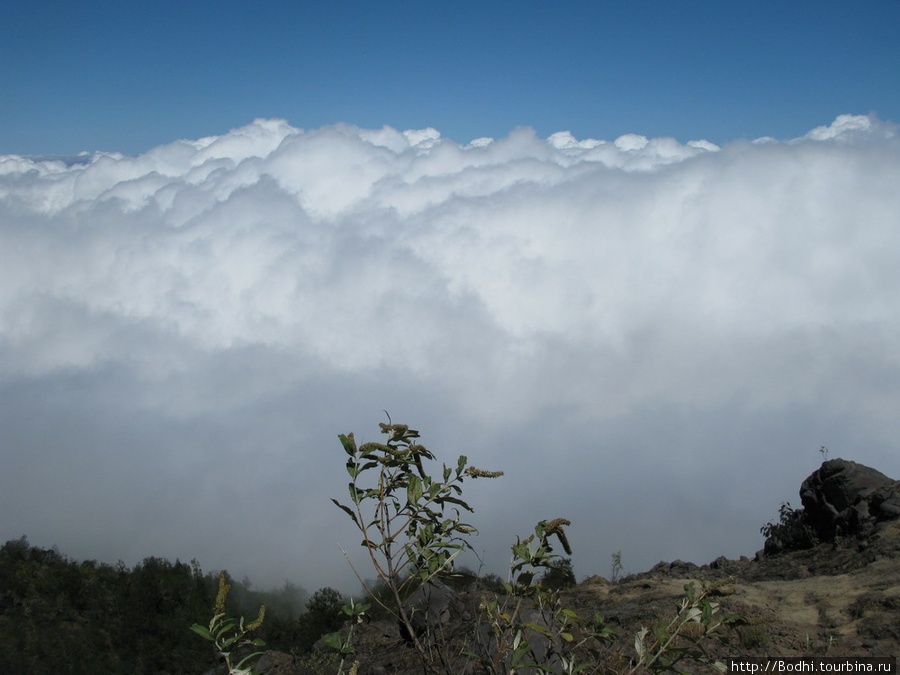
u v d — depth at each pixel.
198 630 3.44
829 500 13.32
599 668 4.84
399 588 4.13
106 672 42.19
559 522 4.14
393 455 4.02
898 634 7.27
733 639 7.53
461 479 4.06
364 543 4.07
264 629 19.23
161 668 44.41
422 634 6.43
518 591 4.27
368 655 8.99
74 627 47.75
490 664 4.34
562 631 4.52
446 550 4.07
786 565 11.91
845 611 8.34
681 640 7.20
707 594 4.43
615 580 12.57
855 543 11.60
